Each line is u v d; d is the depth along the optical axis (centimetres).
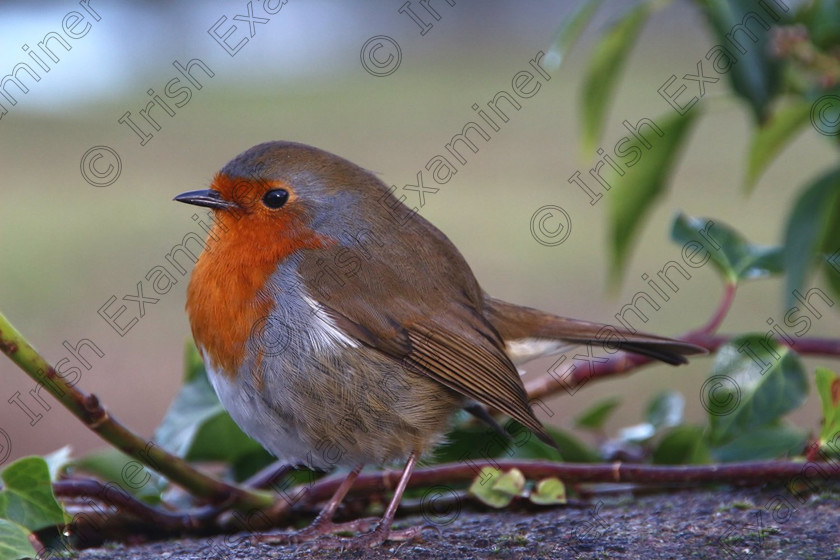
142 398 1322
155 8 2219
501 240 1661
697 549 505
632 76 2442
